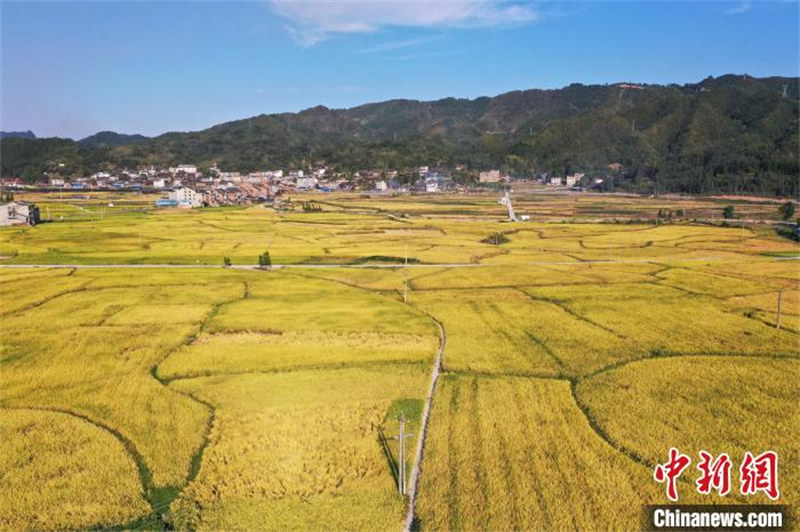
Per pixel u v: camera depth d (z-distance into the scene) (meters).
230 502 44.25
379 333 84.94
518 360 74.06
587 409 59.53
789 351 78.31
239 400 61.97
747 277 129.25
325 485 46.38
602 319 93.94
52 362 72.75
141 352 76.38
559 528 40.44
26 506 43.91
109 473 48.00
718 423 56.31
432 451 50.41
